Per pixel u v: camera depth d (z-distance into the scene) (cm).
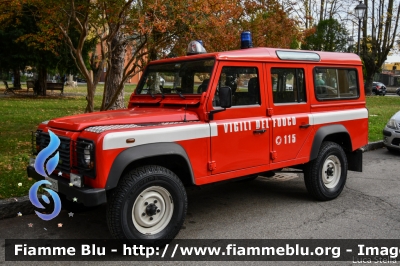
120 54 1188
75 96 2423
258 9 1023
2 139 913
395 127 938
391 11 3148
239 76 474
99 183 369
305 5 2189
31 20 1928
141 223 402
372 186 675
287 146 522
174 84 495
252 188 664
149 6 688
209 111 443
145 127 400
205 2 720
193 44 507
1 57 2072
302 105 541
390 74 6028
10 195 538
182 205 425
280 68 516
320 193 573
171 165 453
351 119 610
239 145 470
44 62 2134
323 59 570
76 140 393
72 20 880
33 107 1616
